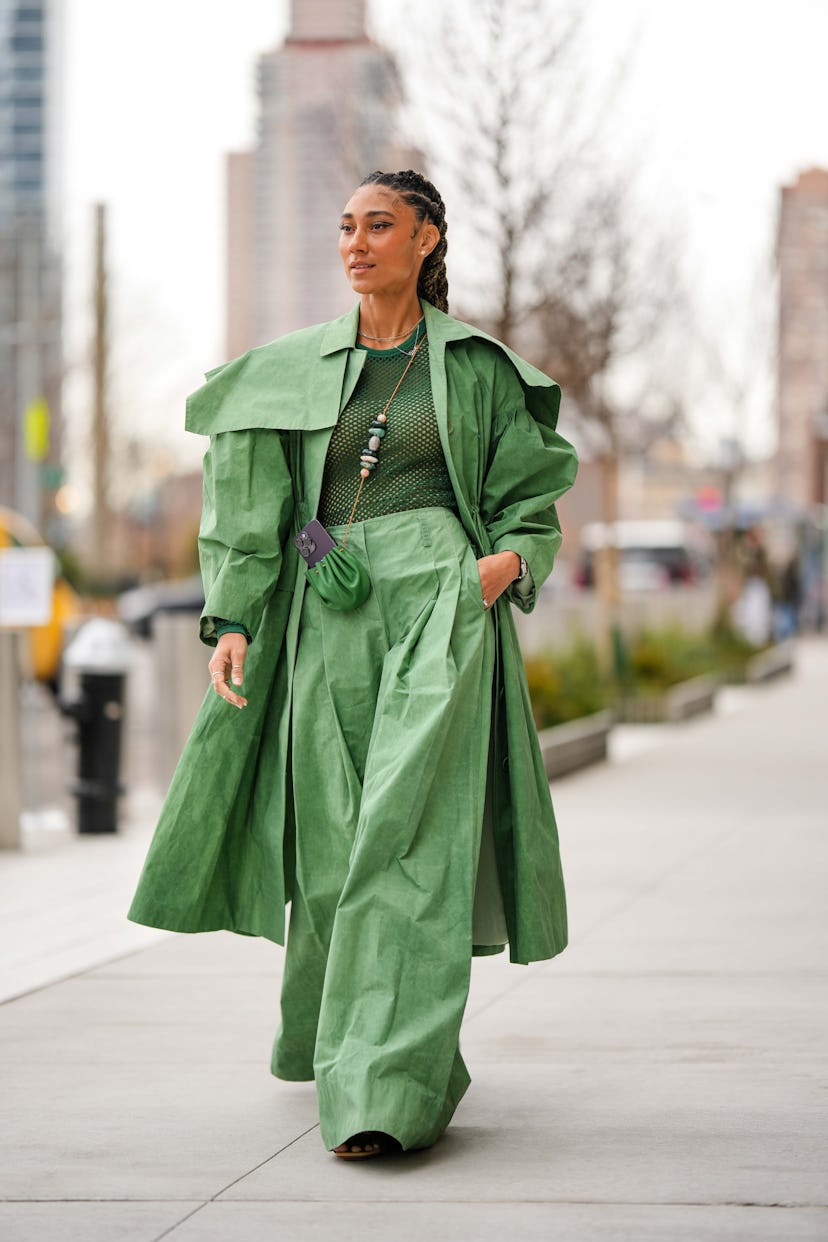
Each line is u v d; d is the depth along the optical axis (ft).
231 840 17.79
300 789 17.21
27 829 44.55
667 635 100.32
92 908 32.14
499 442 17.75
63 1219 14.83
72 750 44.45
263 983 24.81
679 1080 19.26
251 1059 20.42
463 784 16.44
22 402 127.95
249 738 17.53
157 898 17.39
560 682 66.44
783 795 49.73
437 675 16.35
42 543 97.76
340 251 17.58
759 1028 21.79
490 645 17.01
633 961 26.25
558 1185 15.55
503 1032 21.71
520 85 58.59
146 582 235.61
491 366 17.81
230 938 28.58
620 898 32.24
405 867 16.07
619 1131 17.26
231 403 17.56
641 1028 21.85
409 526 17.15
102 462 177.47
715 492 211.61
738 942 27.76
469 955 16.01
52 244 173.37
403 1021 15.79
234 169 138.51
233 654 17.11
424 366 17.52
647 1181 15.65
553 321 65.57
